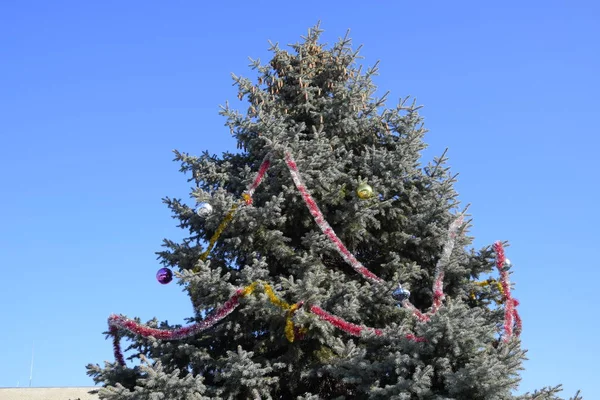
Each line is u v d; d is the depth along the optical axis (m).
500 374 11.34
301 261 14.15
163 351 13.71
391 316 14.37
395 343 12.45
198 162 15.56
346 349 12.75
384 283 13.59
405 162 15.11
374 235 15.74
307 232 15.13
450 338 11.72
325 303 13.73
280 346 13.97
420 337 11.95
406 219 15.36
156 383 12.09
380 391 11.70
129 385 13.40
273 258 14.84
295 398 14.12
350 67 16.39
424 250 15.22
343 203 14.81
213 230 14.73
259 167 15.33
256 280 13.14
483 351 12.17
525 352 12.23
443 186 15.52
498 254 14.03
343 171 15.80
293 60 16.52
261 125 14.92
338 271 14.58
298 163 14.38
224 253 14.87
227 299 13.56
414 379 11.46
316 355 13.76
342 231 14.97
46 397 26.42
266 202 14.01
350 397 14.06
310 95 16.05
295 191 14.57
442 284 14.02
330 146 15.09
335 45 16.38
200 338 13.98
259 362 13.72
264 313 13.55
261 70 16.23
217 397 12.68
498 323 14.45
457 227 14.15
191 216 14.86
